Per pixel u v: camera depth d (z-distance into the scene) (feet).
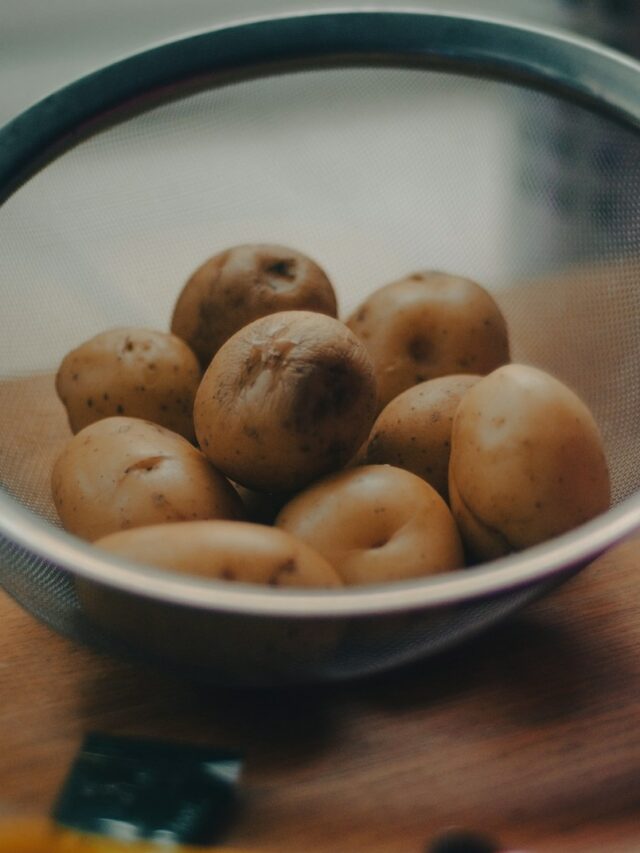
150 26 3.90
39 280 1.68
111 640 1.12
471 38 1.60
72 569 0.97
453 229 2.03
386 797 1.09
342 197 2.30
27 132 1.53
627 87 1.49
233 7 3.90
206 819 1.04
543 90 1.58
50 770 1.13
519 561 0.98
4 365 1.59
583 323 1.69
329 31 1.62
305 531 1.20
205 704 1.19
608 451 1.48
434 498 1.22
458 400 1.34
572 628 1.28
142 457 1.24
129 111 1.60
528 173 1.96
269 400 1.21
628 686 1.20
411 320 1.50
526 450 1.17
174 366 1.44
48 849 1.00
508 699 1.19
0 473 1.40
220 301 1.48
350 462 1.39
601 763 1.12
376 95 2.08
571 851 1.03
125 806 1.04
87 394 1.45
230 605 0.94
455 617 1.07
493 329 1.51
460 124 2.16
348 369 1.22
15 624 1.29
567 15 3.02
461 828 1.06
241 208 2.16
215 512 1.23
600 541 0.99
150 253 1.90
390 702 1.19
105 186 1.82
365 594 0.95
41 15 3.84
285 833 1.06
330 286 1.53
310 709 1.18
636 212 1.62
